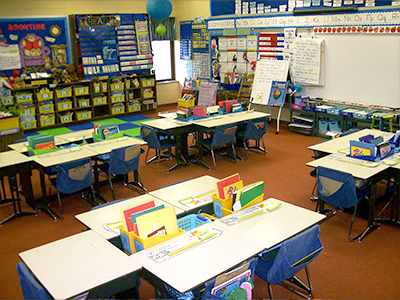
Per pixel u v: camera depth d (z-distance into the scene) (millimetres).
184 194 3555
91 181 4785
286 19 8008
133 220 2789
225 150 7082
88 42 9242
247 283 2453
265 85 8320
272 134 8148
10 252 4016
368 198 4402
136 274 2383
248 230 2848
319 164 4203
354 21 6918
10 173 4605
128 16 9789
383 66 6723
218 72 9938
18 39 8664
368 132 5434
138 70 10234
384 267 3551
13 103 8008
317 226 2791
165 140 6367
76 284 2248
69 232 4398
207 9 10047
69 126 9234
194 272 2334
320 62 7547
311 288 3166
